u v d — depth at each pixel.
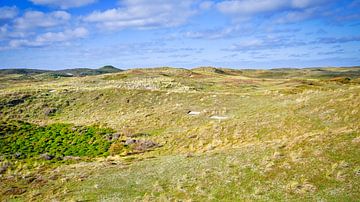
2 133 44.66
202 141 35.50
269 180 21.44
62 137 44.69
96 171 29.02
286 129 32.00
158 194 22.47
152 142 39.31
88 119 56.12
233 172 23.67
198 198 20.98
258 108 44.38
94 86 82.75
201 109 51.69
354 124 27.67
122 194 23.08
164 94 64.19
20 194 25.19
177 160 29.45
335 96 37.78
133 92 66.38
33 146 41.81
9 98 65.12
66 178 27.47
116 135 43.78
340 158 21.67
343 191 18.41
